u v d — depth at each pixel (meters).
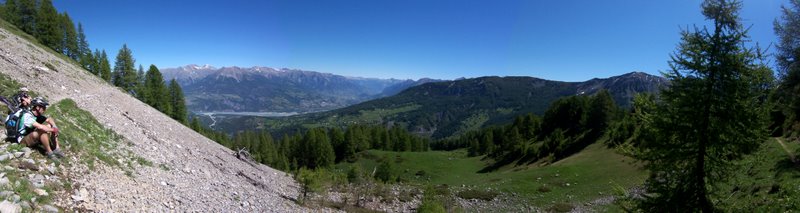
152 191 14.79
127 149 20.39
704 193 11.58
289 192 34.66
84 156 13.81
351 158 110.75
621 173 49.28
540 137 112.44
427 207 25.81
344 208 31.45
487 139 123.62
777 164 22.20
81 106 26.78
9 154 9.94
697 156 11.66
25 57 38.56
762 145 12.02
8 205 7.50
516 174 63.03
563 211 38.97
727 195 12.39
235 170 34.44
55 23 93.81
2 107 15.66
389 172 65.75
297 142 124.75
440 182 79.31
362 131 133.00
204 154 35.19
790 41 36.47
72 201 9.97
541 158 85.75
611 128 73.62
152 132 32.00
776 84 11.28
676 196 11.84
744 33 11.00
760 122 11.00
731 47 10.91
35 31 92.31
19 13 91.56
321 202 31.78
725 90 11.02
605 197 42.47
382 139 133.75
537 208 41.22
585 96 106.88
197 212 15.17
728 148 11.38
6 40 42.06
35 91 26.52
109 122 26.55
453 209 38.06
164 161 22.56
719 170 11.64
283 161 111.19
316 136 108.81
